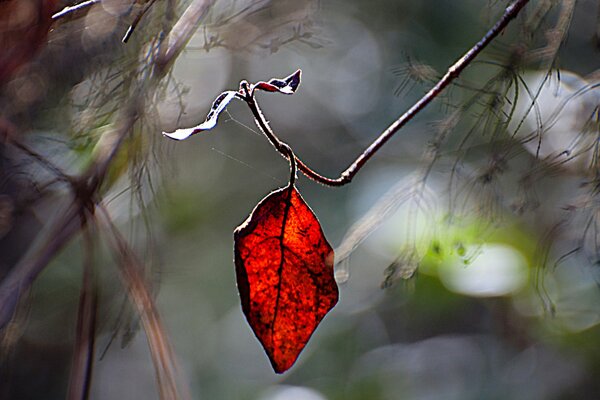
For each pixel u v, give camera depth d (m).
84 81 0.84
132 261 0.83
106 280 0.89
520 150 0.88
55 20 0.82
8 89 0.84
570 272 1.28
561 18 0.84
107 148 0.82
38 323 1.36
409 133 1.74
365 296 1.79
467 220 0.88
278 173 1.94
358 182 1.88
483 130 0.85
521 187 0.88
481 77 0.93
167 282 1.63
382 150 1.80
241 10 0.89
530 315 1.38
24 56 0.81
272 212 0.73
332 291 0.73
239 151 1.91
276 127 1.97
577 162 0.89
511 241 1.24
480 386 1.56
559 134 0.88
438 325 1.64
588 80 0.90
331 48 1.71
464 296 1.41
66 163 0.84
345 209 1.88
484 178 0.86
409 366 1.71
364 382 1.76
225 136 1.88
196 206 1.71
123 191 0.85
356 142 1.88
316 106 1.91
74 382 0.80
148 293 0.83
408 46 1.74
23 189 0.85
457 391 1.60
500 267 1.26
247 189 1.89
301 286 0.73
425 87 0.90
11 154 0.85
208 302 1.88
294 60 1.75
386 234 1.35
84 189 0.82
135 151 0.83
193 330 1.88
